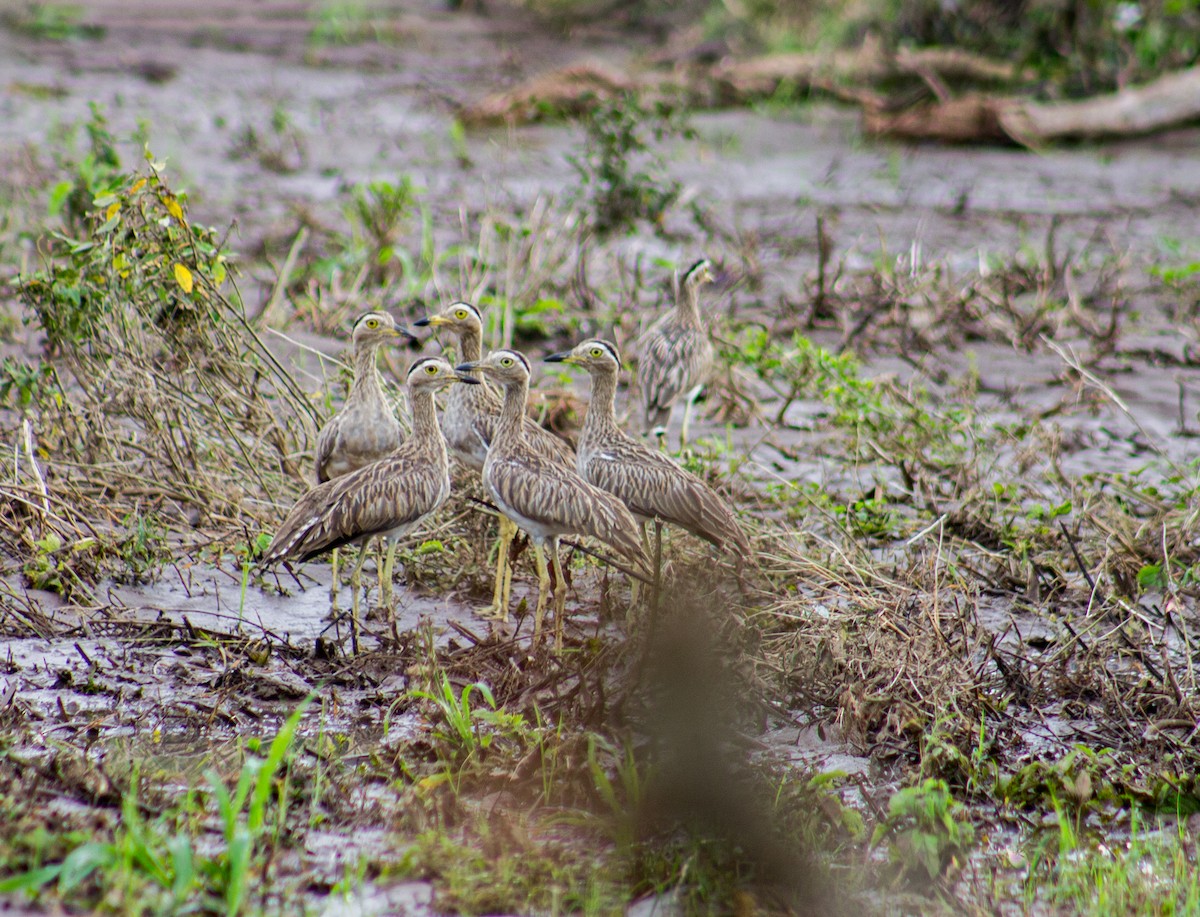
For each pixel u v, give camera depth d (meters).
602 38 45.56
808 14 41.75
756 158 30.94
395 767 8.91
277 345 16.67
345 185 25.89
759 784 8.77
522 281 19.95
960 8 37.16
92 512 12.32
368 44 42.66
